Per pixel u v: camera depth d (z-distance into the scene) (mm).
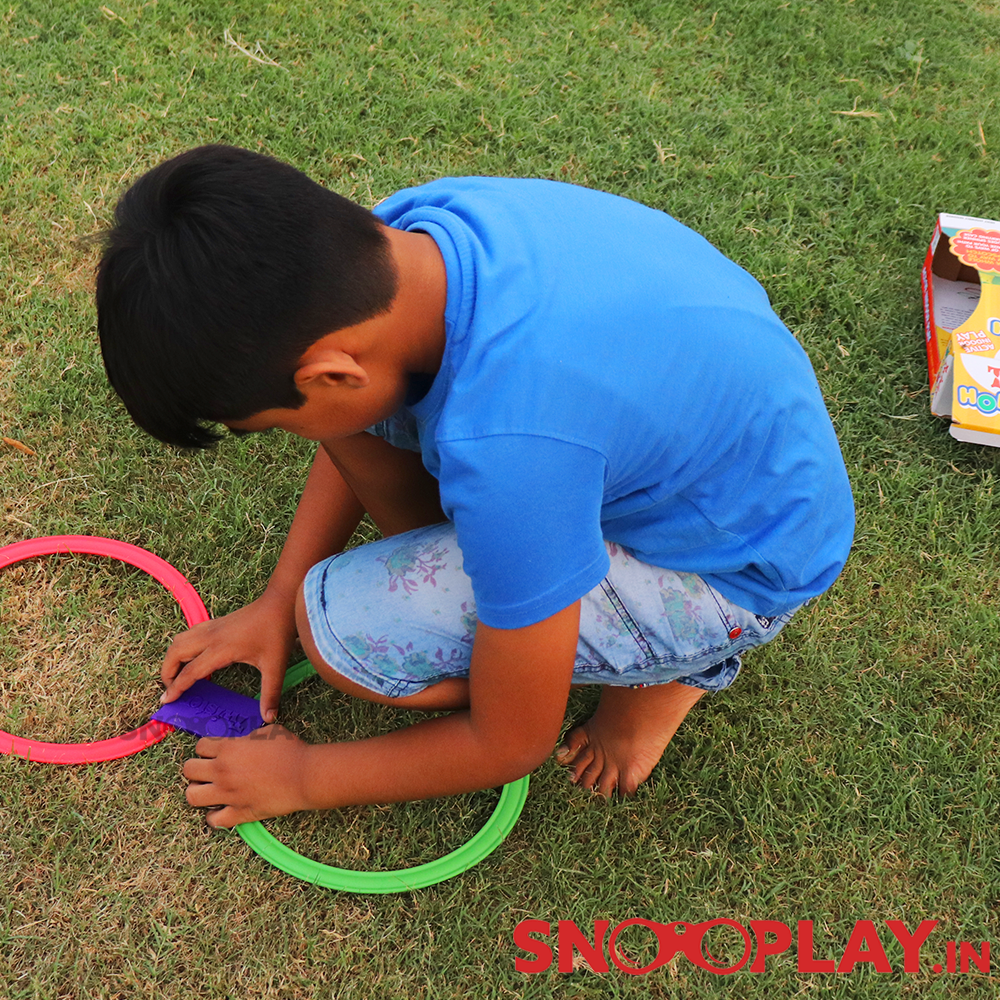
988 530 1964
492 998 1438
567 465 1008
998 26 3039
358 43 2652
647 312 1065
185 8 2623
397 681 1388
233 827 1518
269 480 1898
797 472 1240
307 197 945
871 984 1479
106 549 1762
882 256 2395
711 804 1635
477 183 1189
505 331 998
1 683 1642
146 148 2350
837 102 2730
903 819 1627
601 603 1321
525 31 2775
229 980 1416
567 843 1568
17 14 2545
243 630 1631
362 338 972
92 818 1513
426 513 1628
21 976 1390
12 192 2221
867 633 1825
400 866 1543
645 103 2621
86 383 1966
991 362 2031
